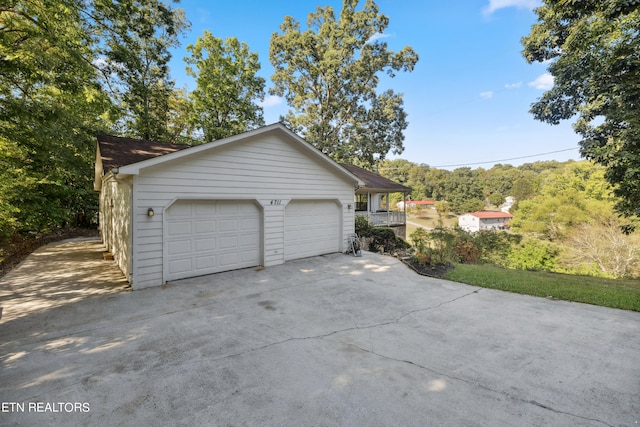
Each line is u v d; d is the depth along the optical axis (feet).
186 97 73.46
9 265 29.22
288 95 86.12
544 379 10.34
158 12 38.42
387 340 13.47
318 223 33.73
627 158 21.42
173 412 8.64
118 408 8.82
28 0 22.98
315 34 80.84
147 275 21.59
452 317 16.38
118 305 18.08
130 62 37.52
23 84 27.32
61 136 29.04
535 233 72.23
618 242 46.26
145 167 20.45
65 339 13.57
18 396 9.37
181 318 16.14
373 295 20.34
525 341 13.35
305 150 30.73
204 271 24.93
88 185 54.03
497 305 18.42
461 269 27.94
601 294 19.90
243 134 25.16
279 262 29.45
